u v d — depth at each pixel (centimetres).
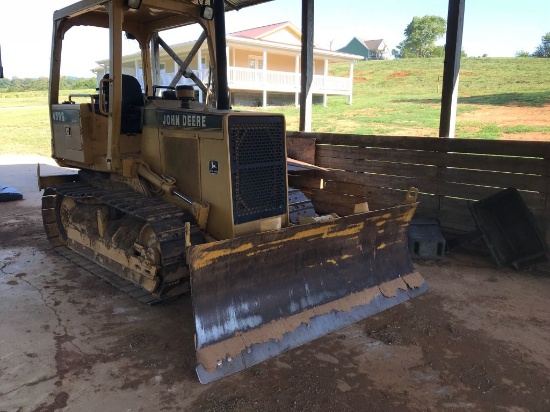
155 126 427
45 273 495
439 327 384
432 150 583
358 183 669
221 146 362
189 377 310
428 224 563
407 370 322
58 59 521
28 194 922
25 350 340
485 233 527
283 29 2714
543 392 298
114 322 386
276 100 2522
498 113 1539
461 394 296
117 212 488
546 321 396
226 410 276
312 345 353
